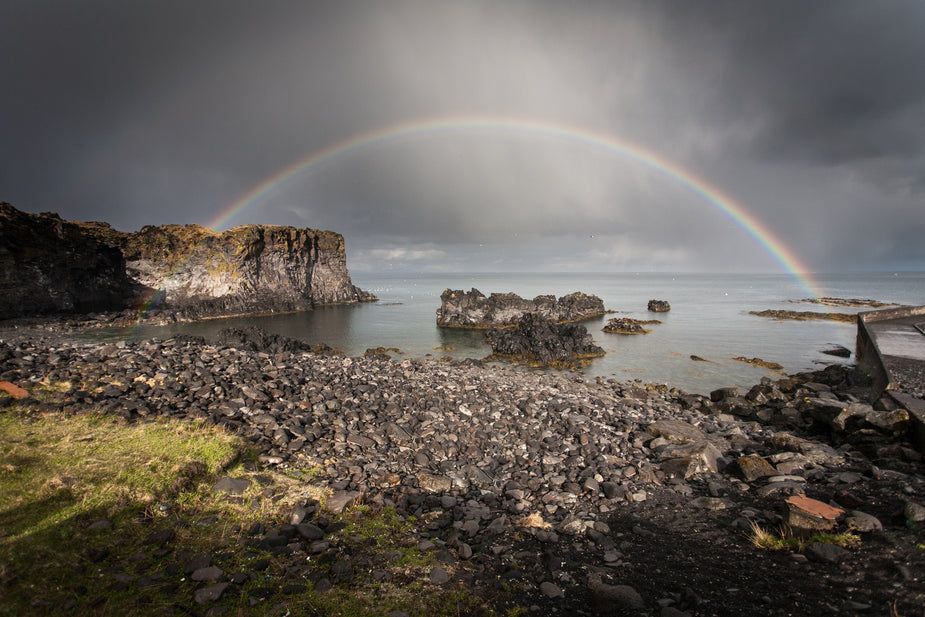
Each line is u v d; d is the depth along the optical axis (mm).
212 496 9055
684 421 19297
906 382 24891
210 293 91000
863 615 5980
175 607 5785
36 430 10984
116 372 16656
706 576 7441
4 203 63719
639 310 93938
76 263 74188
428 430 15109
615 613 6324
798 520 8664
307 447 12602
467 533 9094
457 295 71250
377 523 9000
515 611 6398
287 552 7379
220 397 15414
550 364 41188
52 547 6648
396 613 6105
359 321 78188
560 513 10422
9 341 21766
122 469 9195
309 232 113625
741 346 50688
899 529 8141
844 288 189625
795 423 20516
